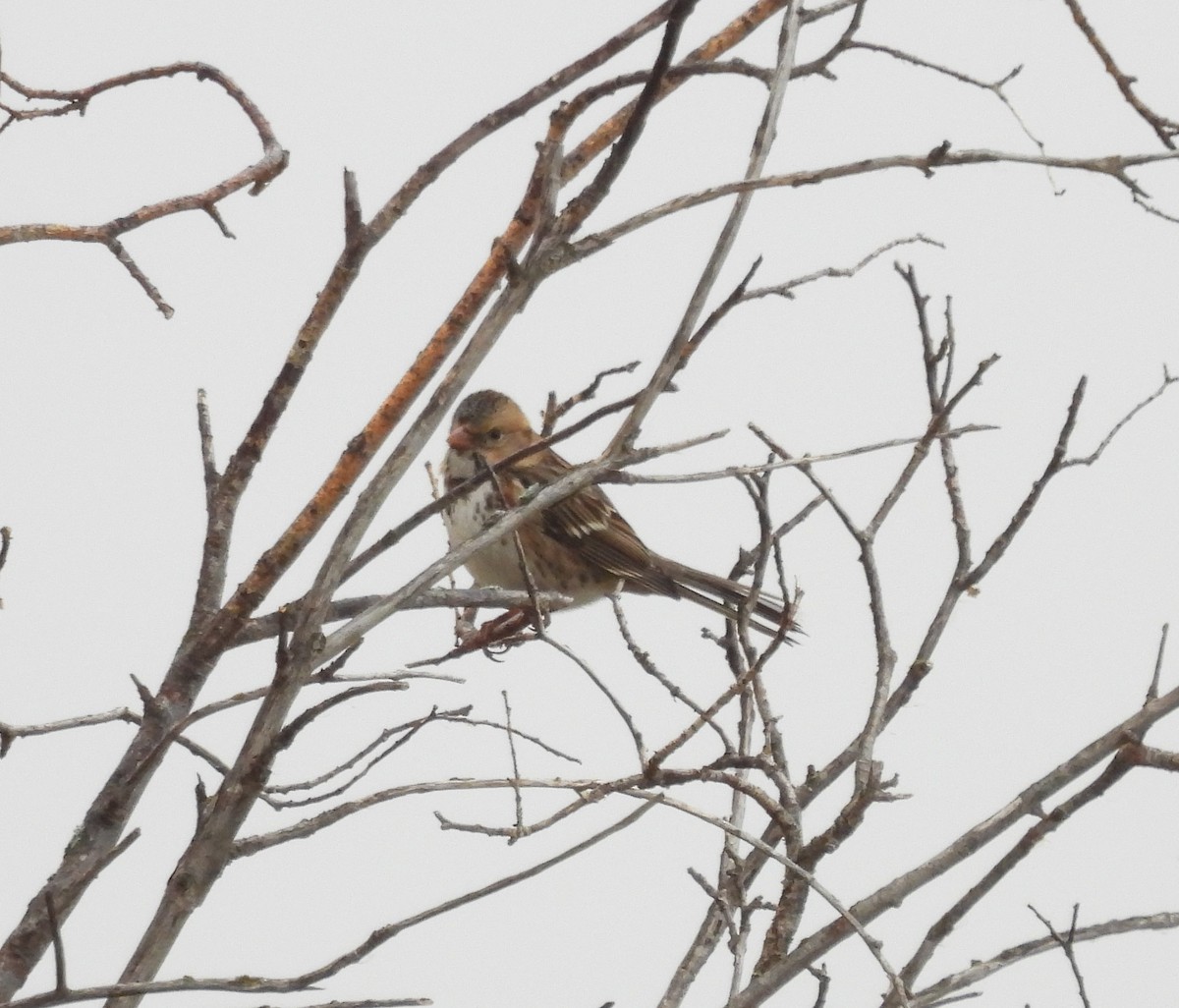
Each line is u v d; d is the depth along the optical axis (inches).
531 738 278.4
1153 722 277.7
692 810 249.4
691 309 262.5
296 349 304.5
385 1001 223.0
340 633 253.1
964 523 322.7
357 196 297.9
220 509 306.3
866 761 294.2
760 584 280.4
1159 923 285.3
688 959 303.4
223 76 320.8
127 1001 243.9
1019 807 278.5
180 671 288.2
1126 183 266.2
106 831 275.9
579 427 257.3
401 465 263.1
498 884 243.4
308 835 247.0
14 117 314.3
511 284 270.5
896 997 267.7
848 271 279.3
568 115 277.9
